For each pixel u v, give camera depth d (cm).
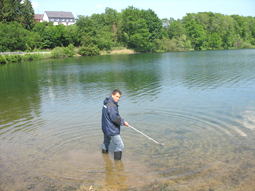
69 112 804
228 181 375
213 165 423
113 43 7181
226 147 491
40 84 1498
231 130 582
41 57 4672
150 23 7294
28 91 1266
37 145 534
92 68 2470
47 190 367
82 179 395
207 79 1428
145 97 998
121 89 1214
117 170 421
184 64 2572
